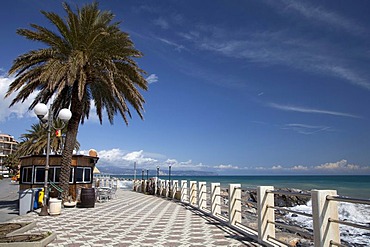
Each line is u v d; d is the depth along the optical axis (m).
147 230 9.57
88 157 18.84
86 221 11.40
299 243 9.60
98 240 8.14
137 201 20.05
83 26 16.02
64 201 16.08
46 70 14.45
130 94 16.64
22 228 9.12
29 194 13.62
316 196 5.46
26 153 45.66
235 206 10.09
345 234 14.44
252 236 8.24
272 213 7.79
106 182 29.52
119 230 9.58
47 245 7.56
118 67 16.64
